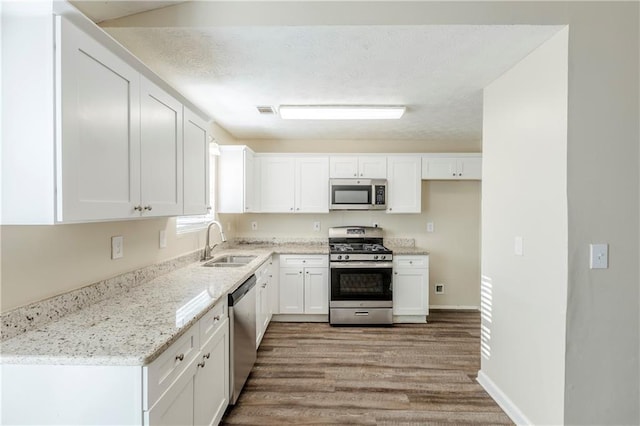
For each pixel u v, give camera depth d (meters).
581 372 1.72
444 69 2.18
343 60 2.06
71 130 1.12
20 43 1.08
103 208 1.28
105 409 1.13
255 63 2.10
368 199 4.02
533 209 1.95
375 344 3.22
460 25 1.69
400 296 3.83
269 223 4.41
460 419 2.10
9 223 1.10
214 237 3.56
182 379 1.40
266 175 4.11
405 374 2.64
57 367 1.13
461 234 4.43
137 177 1.51
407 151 4.38
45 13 1.07
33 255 1.35
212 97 2.71
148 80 1.59
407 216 4.42
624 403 1.72
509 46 1.89
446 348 3.14
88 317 1.48
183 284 2.12
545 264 1.85
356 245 4.25
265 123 3.52
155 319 1.46
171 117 1.84
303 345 3.19
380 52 1.97
